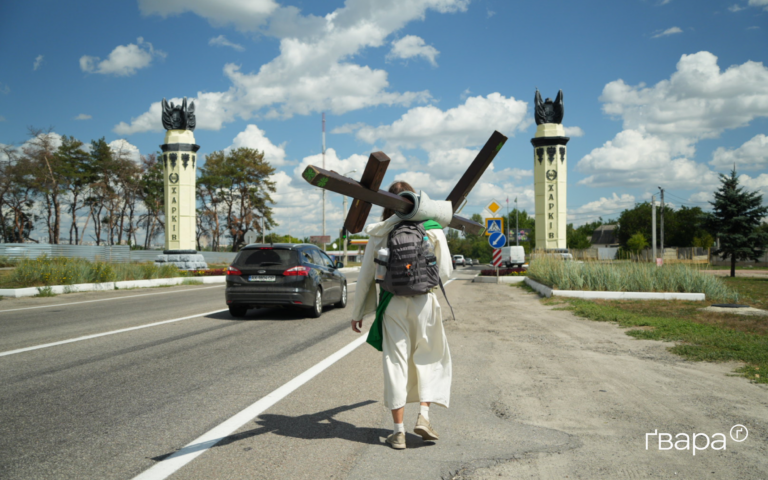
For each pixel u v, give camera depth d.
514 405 4.50
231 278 10.94
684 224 75.44
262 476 3.00
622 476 2.98
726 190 29.69
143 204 63.91
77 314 11.78
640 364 6.21
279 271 10.77
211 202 67.50
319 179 2.67
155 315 11.60
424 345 3.47
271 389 5.11
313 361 6.53
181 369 6.03
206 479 2.95
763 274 32.69
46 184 52.03
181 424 3.99
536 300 15.22
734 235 29.06
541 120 31.22
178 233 28.75
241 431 3.83
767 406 4.41
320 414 4.27
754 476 2.98
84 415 4.22
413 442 3.59
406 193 3.34
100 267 20.86
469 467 3.12
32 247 35.09
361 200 3.14
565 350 7.19
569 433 3.75
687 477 2.96
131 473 3.04
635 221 80.12
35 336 8.47
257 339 8.28
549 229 30.78
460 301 15.15
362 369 6.05
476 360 6.54
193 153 29.12
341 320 10.83
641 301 13.33
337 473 3.04
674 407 4.39
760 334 8.02
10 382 5.36
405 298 3.39
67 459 3.26
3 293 16.48
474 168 3.54
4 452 3.38
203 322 10.42
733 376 5.54
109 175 59.50
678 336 7.94
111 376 5.65
